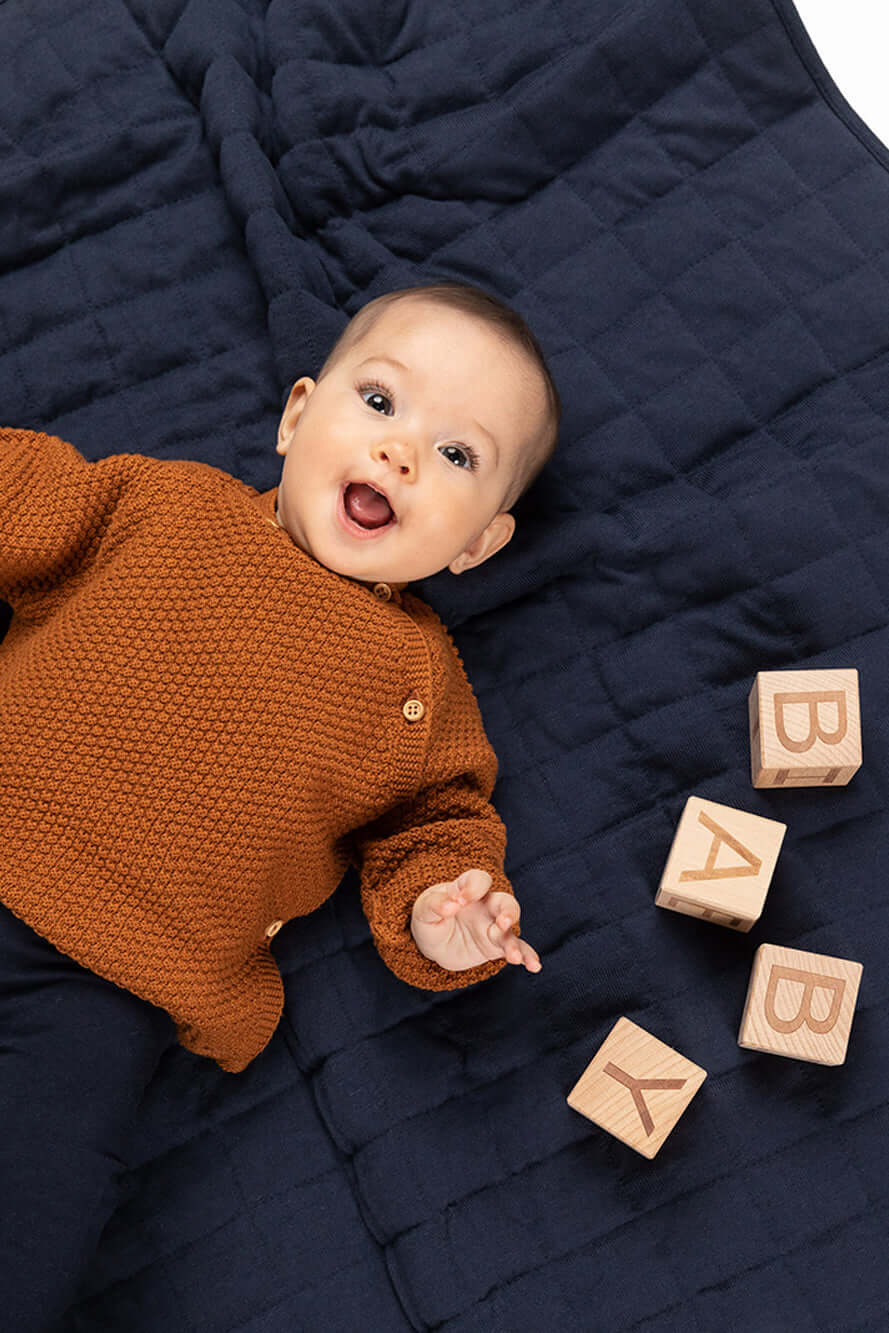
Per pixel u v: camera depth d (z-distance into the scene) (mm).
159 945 1095
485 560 1355
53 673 1114
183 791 1103
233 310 1443
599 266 1405
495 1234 1218
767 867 1243
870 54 1761
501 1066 1278
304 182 1437
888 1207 1199
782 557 1338
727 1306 1181
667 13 1400
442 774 1215
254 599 1144
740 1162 1226
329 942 1320
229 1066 1232
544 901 1314
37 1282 1024
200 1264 1229
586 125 1427
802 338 1370
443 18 1458
